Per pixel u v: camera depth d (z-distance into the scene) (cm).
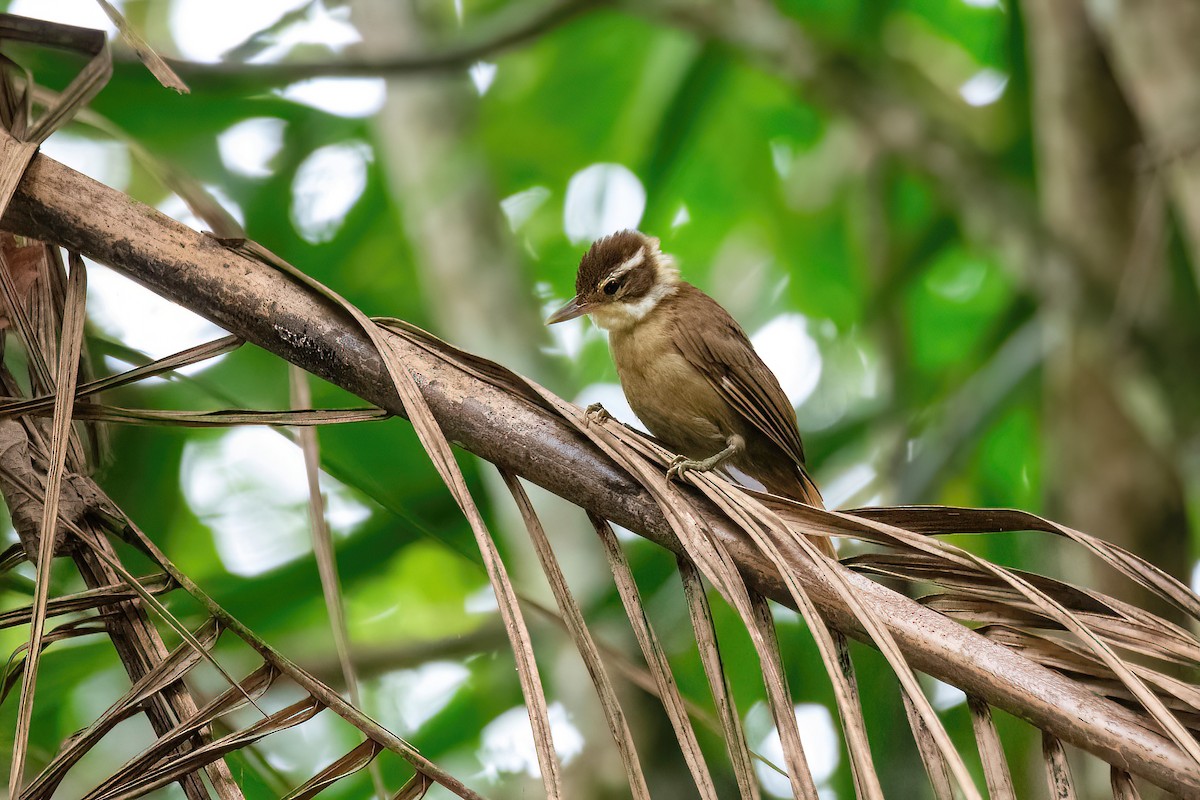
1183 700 460
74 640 893
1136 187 1399
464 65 1330
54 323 558
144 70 1131
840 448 1410
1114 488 1330
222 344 546
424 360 545
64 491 521
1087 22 1441
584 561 1162
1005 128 1599
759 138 1794
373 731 468
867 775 409
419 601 1383
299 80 1208
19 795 412
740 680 1082
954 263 1828
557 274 1759
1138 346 1317
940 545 491
